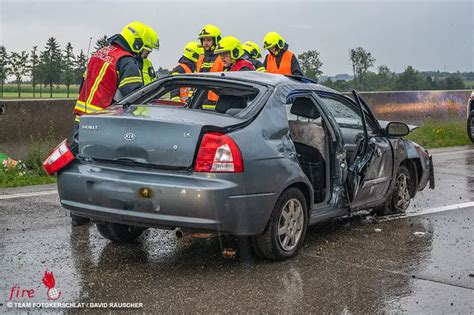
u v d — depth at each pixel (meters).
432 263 5.60
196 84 5.95
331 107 6.53
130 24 6.95
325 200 6.16
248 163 4.98
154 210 4.91
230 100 5.86
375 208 7.45
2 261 5.45
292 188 5.48
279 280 5.05
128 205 4.99
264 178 5.11
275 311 4.42
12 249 5.82
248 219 5.04
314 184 6.20
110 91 6.78
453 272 5.35
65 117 10.78
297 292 4.80
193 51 11.77
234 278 5.08
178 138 4.93
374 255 5.82
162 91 6.16
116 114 5.31
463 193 9.04
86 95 6.82
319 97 6.18
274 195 5.22
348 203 6.33
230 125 5.05
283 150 5.39
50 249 5.84
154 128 5.02
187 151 4.90
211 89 6.21
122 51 6.83
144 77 7.28
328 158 6.16
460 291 4.88
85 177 5.19
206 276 5.12
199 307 4.46
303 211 5.65
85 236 6.33
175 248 5.92
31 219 7.02
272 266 5.41
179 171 4.94
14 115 10.09
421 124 17.19
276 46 11.20
